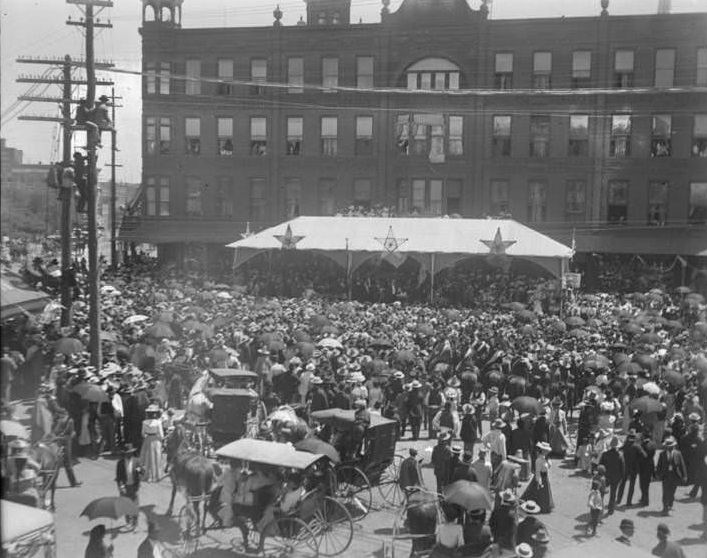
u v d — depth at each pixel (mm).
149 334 24672
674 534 15547
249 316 31922
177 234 60531
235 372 20547
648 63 54406
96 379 19125
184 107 60844
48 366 23625
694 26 53594
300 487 13500
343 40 58906
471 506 12133
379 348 25938
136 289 43125
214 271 58188
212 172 60906
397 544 14195
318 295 48281
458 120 57438
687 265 53469
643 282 53344
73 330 25734
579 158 55469
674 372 21953
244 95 60281
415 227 49281
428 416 21922
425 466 19297
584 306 44438
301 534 13359
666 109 54156
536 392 21266
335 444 15500
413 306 43469
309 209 59812
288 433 16266
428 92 53500
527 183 56375
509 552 12273
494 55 56656
